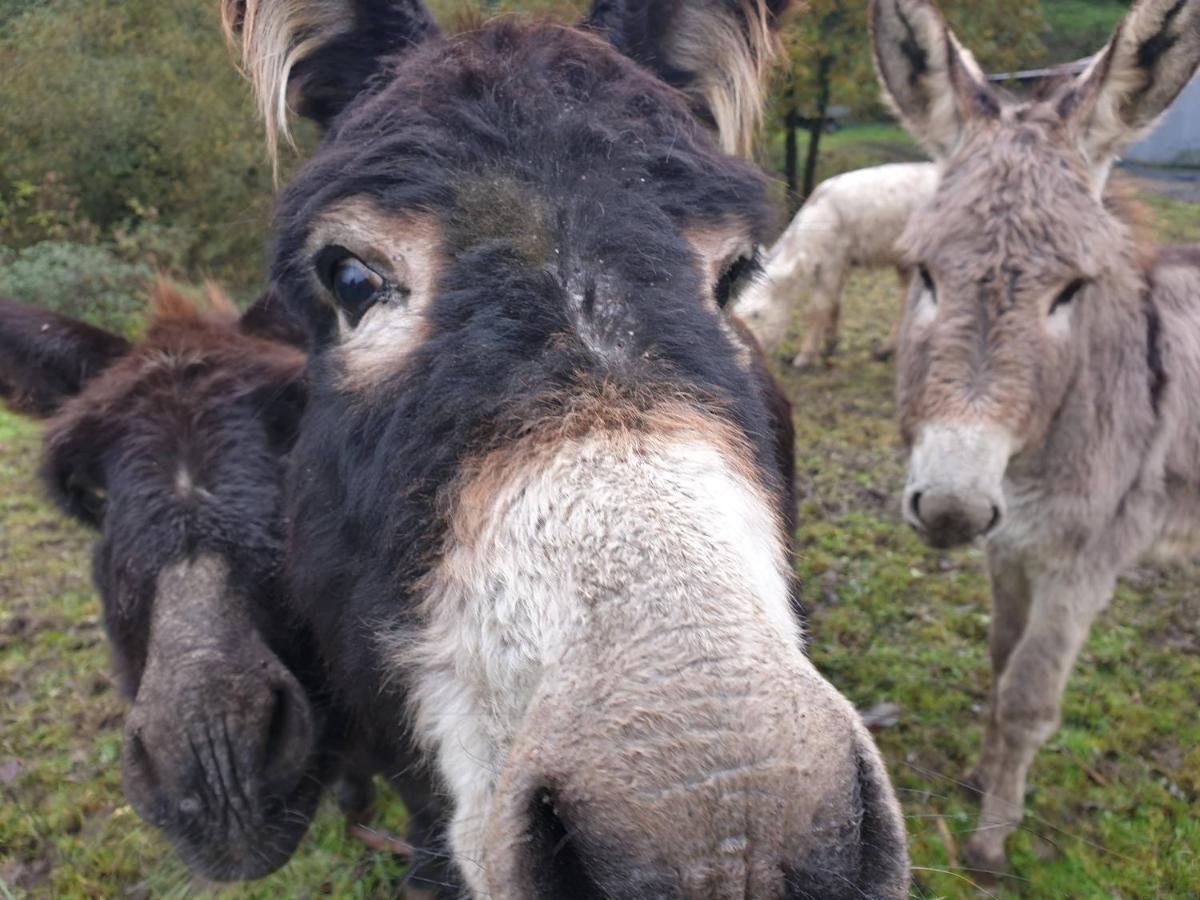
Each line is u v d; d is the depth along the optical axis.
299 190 0.51
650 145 0.48
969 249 0.85
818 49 4.00
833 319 2.69
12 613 1.46
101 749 1.15
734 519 0.36
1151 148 5.03
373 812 0.98
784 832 0.31
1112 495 0.89
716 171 0.51
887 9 0.95
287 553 0.62
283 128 0.59
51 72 2.02
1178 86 0.87
